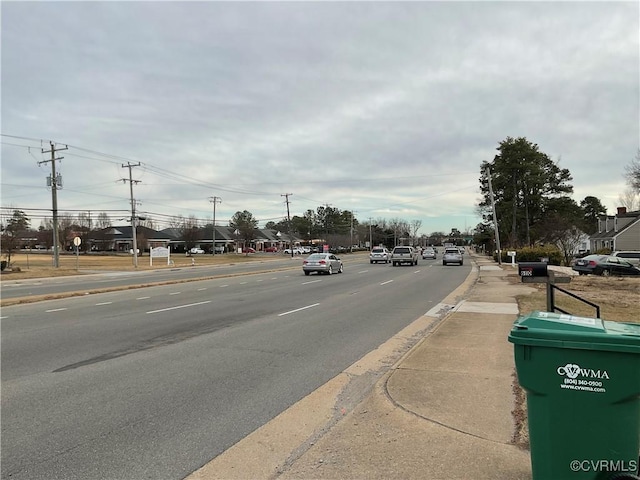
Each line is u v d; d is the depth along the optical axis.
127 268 43.47
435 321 11.48
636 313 12.00
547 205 68.19
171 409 5.35
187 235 95.12
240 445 4.39
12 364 7.34
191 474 3.86
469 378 6.05
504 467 3.67
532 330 3.09
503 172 67.81
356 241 144.38
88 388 6.11
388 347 8.55
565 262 52.88
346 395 5.84
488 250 81.38
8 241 41.34
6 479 3.78
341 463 3.84
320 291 19.25
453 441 4.16
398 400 5.25
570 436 3.00
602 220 69.31
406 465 3.76
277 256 89.56
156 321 11.48
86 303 15.22
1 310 13.52
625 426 2.91
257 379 6.54
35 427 4.83
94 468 3.96
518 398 5.25
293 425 4.87
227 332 10.04
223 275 29.92
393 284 22.66
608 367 2.91
